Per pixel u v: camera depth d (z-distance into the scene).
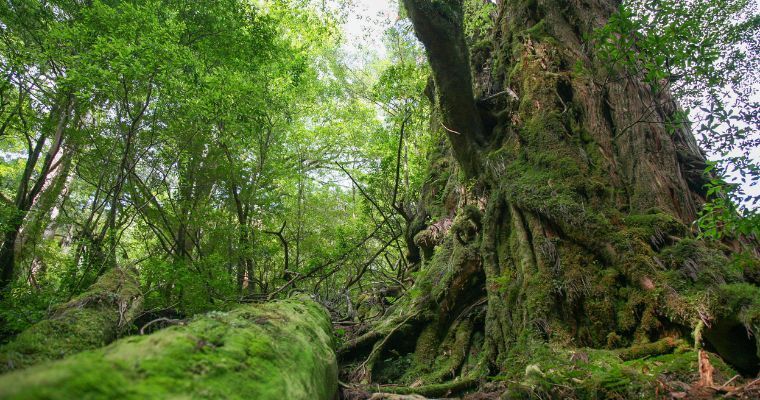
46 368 0.94
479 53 8.10
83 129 9.29
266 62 9.98
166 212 9.76
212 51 9.07
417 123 11.08
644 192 4.82
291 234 12.86
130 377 1.08
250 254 9.62
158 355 1.26
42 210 9.92
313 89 14.88
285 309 3.09
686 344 3.42
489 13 8.92
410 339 5.34
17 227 8.26
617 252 4.16
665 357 3.27
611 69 4.60
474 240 5.87
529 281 4.53
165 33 6.28
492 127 6.70
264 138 11.22
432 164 9.31
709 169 3.37
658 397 2.62
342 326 6.84
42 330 2.73
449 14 5.41
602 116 5.57
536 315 4.21
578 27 6.64
